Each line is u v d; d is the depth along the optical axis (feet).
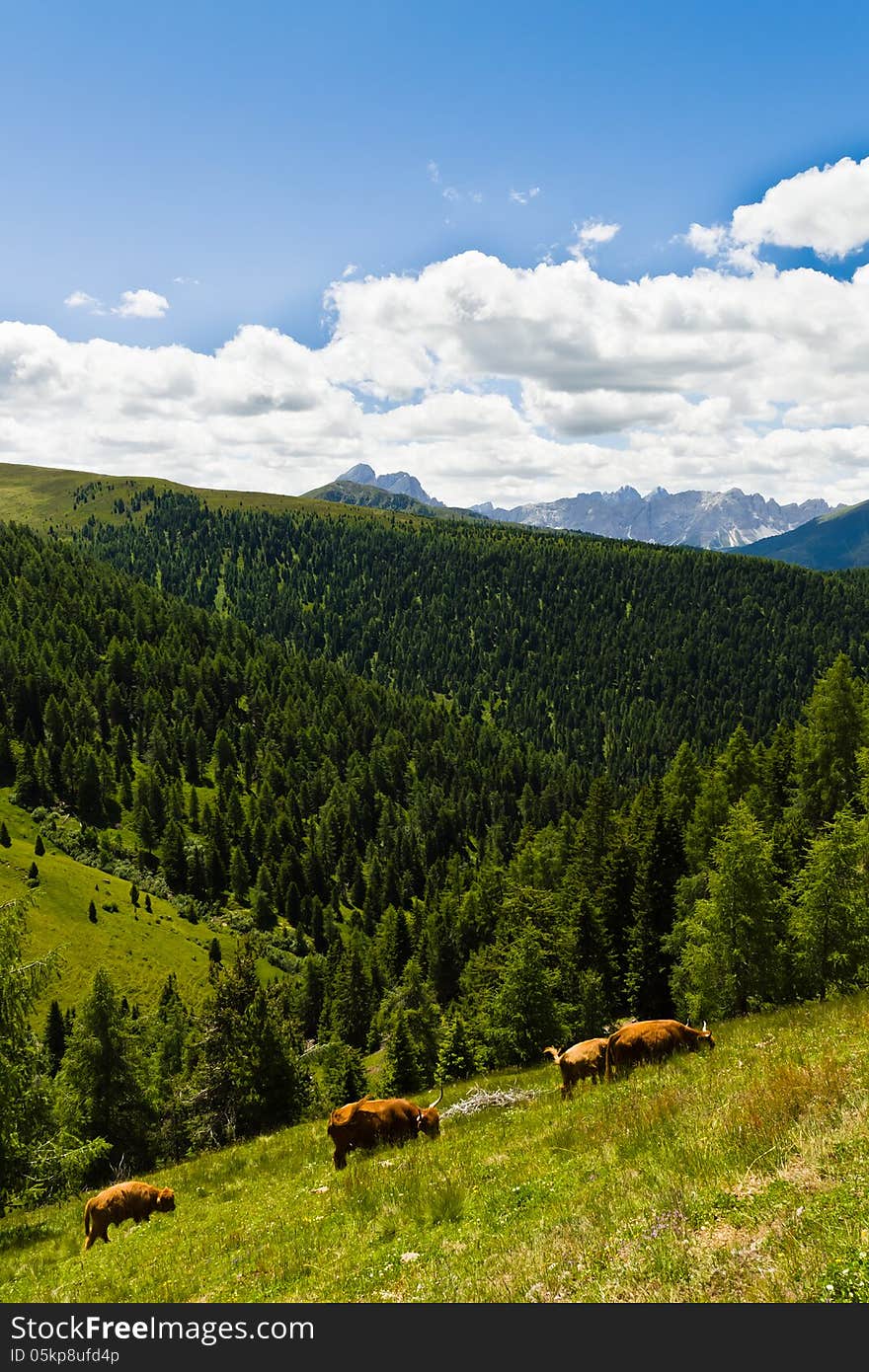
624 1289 20.63
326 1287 27.14
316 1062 258.57
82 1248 44.50
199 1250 36.60
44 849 424.05
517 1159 37.78
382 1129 48.70
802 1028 53.98
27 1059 69.46
